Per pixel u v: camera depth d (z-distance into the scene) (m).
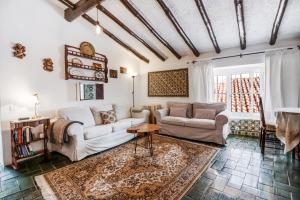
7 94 2.82
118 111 4.46
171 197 1.86
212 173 2.35
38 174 2.44
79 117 3.55
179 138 4.07
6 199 1.88
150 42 4.68
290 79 3.57
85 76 4.05
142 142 3.78
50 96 3.41
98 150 3.24
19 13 2.95
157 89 5.50
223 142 3.49
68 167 2.64
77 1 3.36
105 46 4.57
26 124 2.72
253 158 2.82
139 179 2.23
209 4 2.95
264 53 3.91
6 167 2.70
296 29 3.34
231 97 4.56
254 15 3.07
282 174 2.30
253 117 4.21
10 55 2.85
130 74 5.46
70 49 3.74
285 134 2.69
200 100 4.69
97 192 1.97
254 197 1.84
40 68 3.25
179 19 3.46
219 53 4.52
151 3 3.21
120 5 3.41
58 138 2.85
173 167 2.54
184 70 4.95
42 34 3.28
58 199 1.86
